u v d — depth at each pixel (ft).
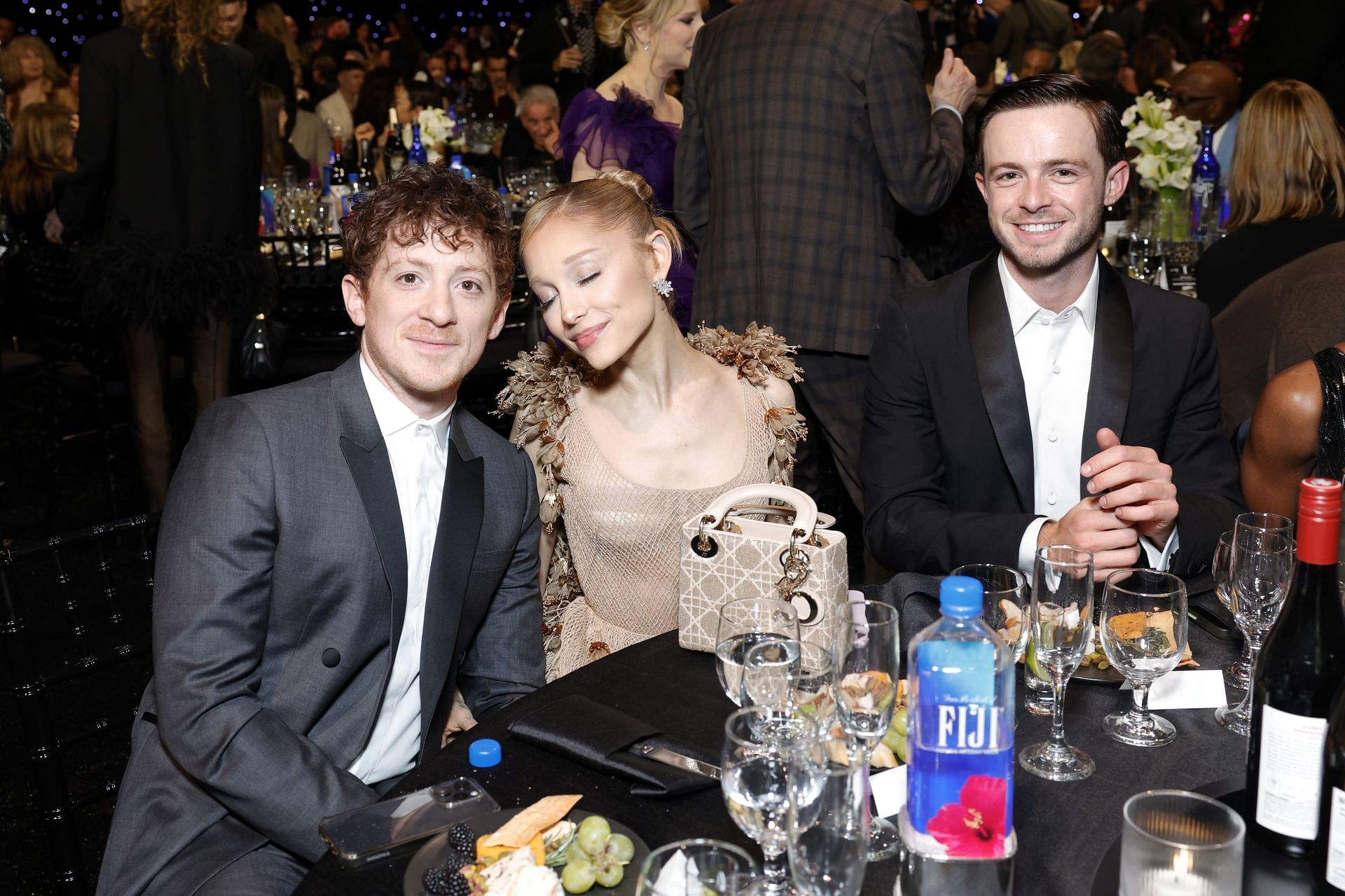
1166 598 4.05
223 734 4.57
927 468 6.75
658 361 6.07
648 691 4.60
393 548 5.02
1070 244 6.15
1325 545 3.37
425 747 5.09
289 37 24.40
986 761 3.22
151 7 11.03
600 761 4.01
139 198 11.27
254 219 12.05
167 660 4.68
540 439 6.23
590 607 6.45
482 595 5.46
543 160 17.47
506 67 25.29
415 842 3.68
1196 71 14.74
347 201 14.88
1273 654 3.45
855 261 9.25
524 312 12.18
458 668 5.78
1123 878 3.04
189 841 4.65
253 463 4.86
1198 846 2.90
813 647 3.96
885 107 8.87
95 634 10.76
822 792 2.96
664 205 10.96
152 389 11.78
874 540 6.70
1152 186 11.82
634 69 11.17
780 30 9.12
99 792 5.71
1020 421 6.48
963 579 3.25
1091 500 5.56
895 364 6.76
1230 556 4.62
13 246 12.75
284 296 12.49
